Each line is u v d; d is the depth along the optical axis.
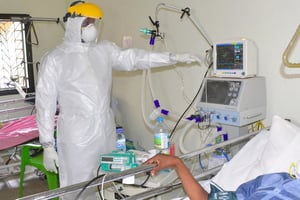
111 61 2.32
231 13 2.24
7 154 3.58
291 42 1.75
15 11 3.84
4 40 3.93
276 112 2.08
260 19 2.09
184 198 1.68
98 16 2.16
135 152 1.94
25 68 4.04
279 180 1.37
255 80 2.01
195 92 2.57
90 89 2.17
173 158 1.56
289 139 1.62
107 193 1.82
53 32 4.08
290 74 1.98
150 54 2.29
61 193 1.21
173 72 2.74
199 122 2.16
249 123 2.02
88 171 2.20
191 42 2.55
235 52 2.01
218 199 1.40
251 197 1.32
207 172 1.88
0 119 3.91
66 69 2.16
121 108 3.42
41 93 2.15
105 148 2.23
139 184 1.73
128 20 3.14
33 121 3.20
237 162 1.78
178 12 2.61
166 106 2.86
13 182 3.42
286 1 1.95
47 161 2.24
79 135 2.16
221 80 2.07
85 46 2.20
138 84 3.17
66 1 4.07
